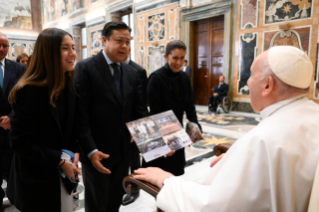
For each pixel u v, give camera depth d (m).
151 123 1.76
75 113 1.64
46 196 1.37
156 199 1.08
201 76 9.52
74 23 15.05
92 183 1.76
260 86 0.94
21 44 16.72
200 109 8.82
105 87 1.72
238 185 0.81
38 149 1.28
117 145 1.78
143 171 1.28
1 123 2.22
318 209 0.73
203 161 3.79
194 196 0.91
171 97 2.21
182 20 9.30
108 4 12.31
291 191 0.77
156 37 10.29
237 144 0.90
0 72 2.41
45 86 1.27
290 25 6.67
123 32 1.71
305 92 0.92
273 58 0.91
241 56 7.83
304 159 0.80
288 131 0.82
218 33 8.70
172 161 2.33
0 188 2.25
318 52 6.29
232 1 7.82
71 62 1.35
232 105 8.24
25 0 16.91
